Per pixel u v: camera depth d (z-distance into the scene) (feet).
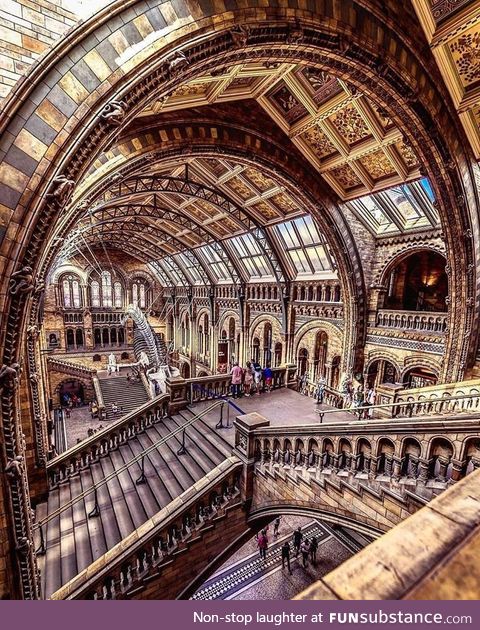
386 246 44.45
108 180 26.73
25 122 11.23
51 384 87.81
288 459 21.72
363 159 35.22
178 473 26.99
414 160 32.32
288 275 60.59
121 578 20.22
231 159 34.60
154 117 27.37
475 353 33.78
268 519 24.68
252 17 14.67
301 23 16.33
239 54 16.88
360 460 17.35
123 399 82.94
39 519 26.35
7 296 11.57
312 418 33.04
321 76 26.21
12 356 11.94
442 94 24.22
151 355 90.27
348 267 44.70
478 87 22.47
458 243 31.22
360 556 2.92
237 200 52.29
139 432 35.14
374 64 20.53
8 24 10.78
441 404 28.04
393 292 49.29
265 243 58.80
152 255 108.47
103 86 12.07
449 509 3.46
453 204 29.50
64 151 11.80
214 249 73.51
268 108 31.07
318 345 56.03
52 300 101.81
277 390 42.27
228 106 31.09
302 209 45.65
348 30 18.07
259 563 36.50
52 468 30.60
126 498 26.20
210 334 94.32
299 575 34.65
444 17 18.65
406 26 20.25
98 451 33.37
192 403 37.32
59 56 11.32
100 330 111.24
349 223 43.73
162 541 21.49
